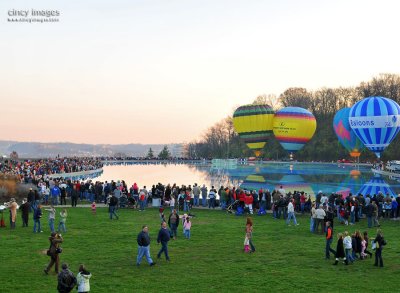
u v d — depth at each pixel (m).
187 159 182.00
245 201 39.94
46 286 19.83
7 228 32.44
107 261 24.00
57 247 21.77
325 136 158.50
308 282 20.62
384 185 71.25
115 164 161.25
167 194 44.34
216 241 28.77
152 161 174.25
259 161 150.25
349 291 19.42
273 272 22.16
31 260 23.91
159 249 26.70
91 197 47.25
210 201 43.91
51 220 30.47
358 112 75.38
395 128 73.38
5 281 20.50
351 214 35.03
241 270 22.48
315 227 31.58
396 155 130.25
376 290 19.56
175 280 20.88
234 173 102.31
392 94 155.62
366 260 24.52
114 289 19.55
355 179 83.38
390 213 37.38
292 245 27.75
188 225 29.67
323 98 179.25
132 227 33.19
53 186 46.66
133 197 43.72
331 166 128.50
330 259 24.66
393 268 23.00
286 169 115.06
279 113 100.75
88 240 28.73
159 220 36.41
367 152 138.00
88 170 101.19
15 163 88.75
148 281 20.69
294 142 99.88
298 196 40.69
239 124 104.00
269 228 33.12
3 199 46.50
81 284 17.94
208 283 20.45
